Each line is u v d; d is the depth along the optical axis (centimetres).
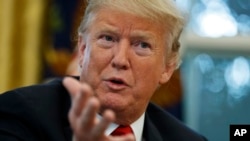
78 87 181
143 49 238
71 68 487
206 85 577
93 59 235
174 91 497
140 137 252
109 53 233
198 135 279
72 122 180
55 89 246
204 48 580
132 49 236
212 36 584
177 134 272
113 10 234
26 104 230
